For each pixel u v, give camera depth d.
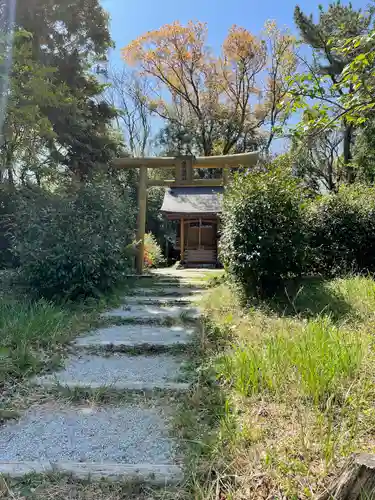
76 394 2.66
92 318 4.64
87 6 11.82
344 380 2.42
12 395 2.66
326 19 11.30
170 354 3.55
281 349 2.79
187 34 17.89
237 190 5.50
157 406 2.52
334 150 15.38
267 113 18.73
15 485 1.73
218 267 13.06
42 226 5.54
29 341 3.50
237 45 17.86
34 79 8.30
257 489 1.61
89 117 12.36
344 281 5.64
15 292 5.43
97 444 2.08
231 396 2.47
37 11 10.72
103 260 5.78
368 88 2.24
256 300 5.06
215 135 19.47
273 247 5.04
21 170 9.45
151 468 1.83
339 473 1.42
